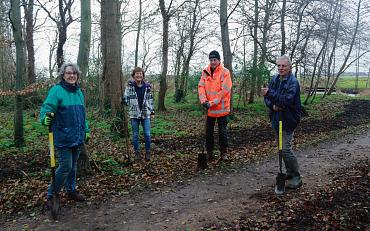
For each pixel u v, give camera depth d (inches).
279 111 222.5
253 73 796.0
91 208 207.8
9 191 239.5
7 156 342.6
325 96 1225.4
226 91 295.9
